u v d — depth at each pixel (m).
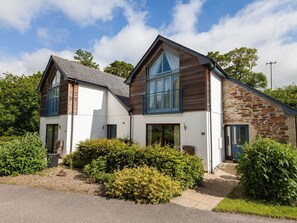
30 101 17.16
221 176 7.38
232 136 10.14
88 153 7.96
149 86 10.75
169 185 4.95
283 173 4.66
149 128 10.42
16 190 5.50
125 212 4.13
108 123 13.59
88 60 33.97
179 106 9.02
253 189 4.96
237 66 24.98
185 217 3.93
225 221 3.76
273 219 3.85
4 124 16.59
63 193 5.26
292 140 8.41
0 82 18.14
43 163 7.80
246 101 9.70
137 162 6.30
